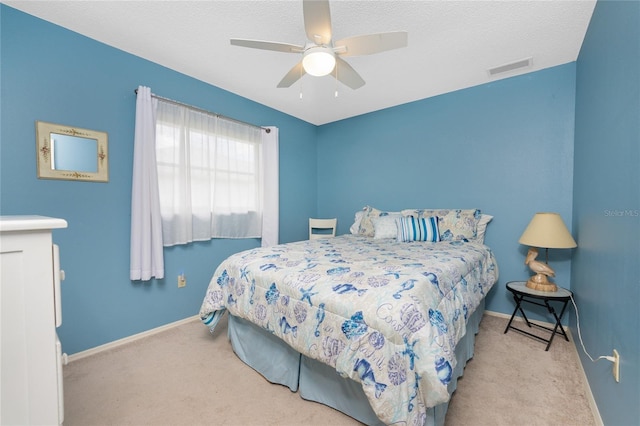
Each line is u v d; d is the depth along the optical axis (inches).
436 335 41.8
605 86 56.8
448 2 66.5
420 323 41.6
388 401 39.5
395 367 40.2
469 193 114.9
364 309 44.5
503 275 107.3
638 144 38.3
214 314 76.0
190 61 93.3
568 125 94.6
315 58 63.1
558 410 55.4
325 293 50.2
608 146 53.5
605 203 54.5
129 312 87.9
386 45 64.3
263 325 59.8
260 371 67.5
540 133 99.6
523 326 97.3
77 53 77.2
